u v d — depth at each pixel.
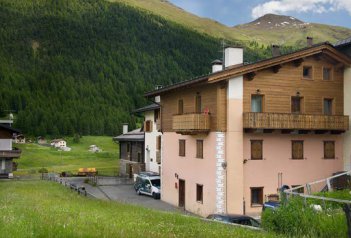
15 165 62.19
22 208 13.74
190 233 10.41
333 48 30.38
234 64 31.28
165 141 36.97
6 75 183.75
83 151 119.88
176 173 34.59
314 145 30.92
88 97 182.62
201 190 30.59
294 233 11.88
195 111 31.39
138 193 41.00
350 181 28.47
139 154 53.31
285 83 29.56
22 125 152.12
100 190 43.69
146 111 50.06
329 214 12.18
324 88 30.91
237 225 15.55
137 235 8.55
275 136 29.59
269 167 29.25
